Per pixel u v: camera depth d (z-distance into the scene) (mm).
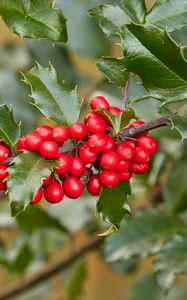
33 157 323
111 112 345
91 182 342
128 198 361
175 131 519
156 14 380
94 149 323
